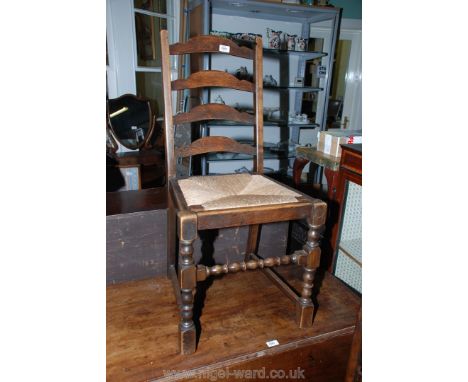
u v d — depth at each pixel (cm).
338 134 151
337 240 138
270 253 141
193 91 244
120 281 121
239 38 228
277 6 221
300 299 106
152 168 218
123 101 226
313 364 97
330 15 242
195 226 83
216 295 120
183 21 240
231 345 97
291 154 272
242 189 104
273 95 282
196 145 112
